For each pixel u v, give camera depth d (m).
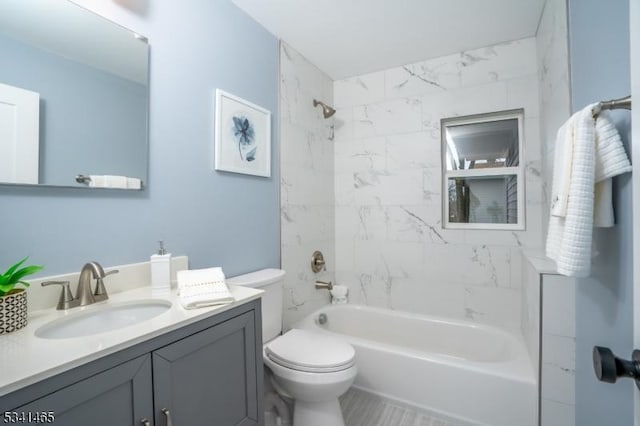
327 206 2.56
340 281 2.64
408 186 2.38
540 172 1.96
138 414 0.75
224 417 1.01
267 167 1.87
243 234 1.71
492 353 1.96
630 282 0.74
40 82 0.95
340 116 2.66
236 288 1.25
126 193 1.16
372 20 1.82
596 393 1.03
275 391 1.65
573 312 1.33
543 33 1.77
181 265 1.34
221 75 1.57
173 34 1.34
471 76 2.17
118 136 1.13
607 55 0.89
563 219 0.94
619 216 0.81
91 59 1.07
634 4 0.49
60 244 0.98
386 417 1.63
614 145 0.78
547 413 1.38
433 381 1.62
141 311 1.07
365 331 2.41
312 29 1.92
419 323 2.23
